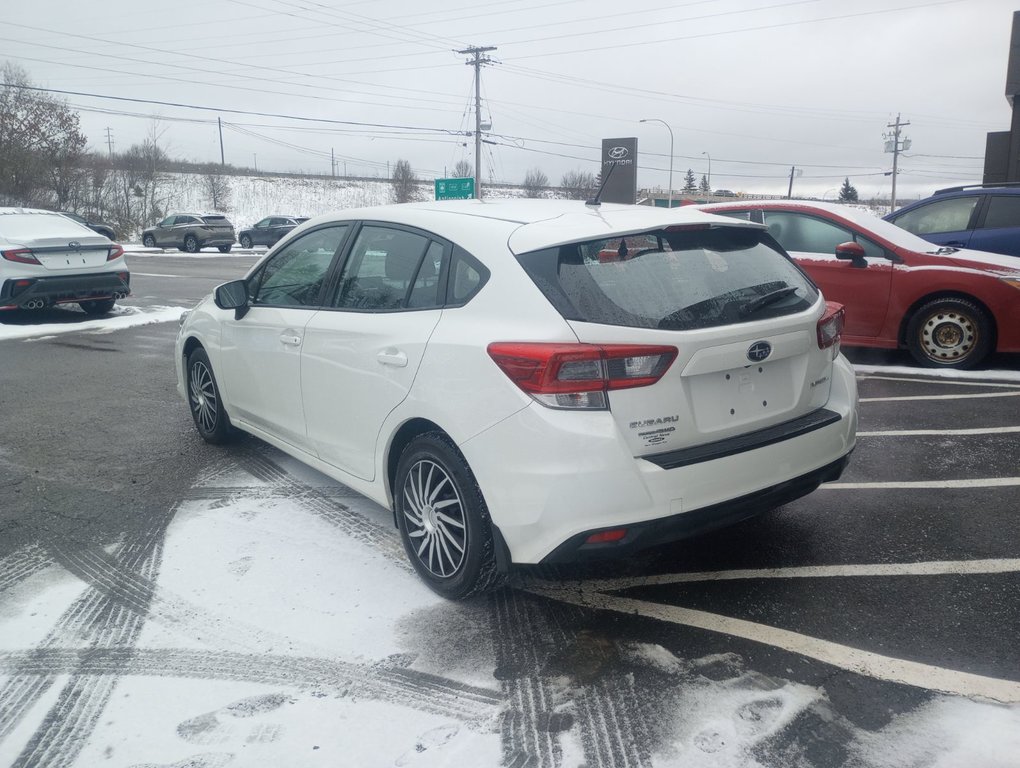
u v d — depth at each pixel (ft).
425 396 10.04
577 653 9.34
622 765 7.47
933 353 23.73
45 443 18.08
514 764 7.52
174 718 8.32
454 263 10.43
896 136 200.64
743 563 11.53
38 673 9.16
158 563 11.91
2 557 12.23
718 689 8.59
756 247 11.08
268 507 14.02
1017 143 60.18
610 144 154.10
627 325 8.93
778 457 9.87
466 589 10.14
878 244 24.21
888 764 7.38
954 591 10.58
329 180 271.28
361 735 7.98
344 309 12.14
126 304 44.16
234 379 15.35
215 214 109.91
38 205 136.05
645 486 8.85
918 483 14.58
